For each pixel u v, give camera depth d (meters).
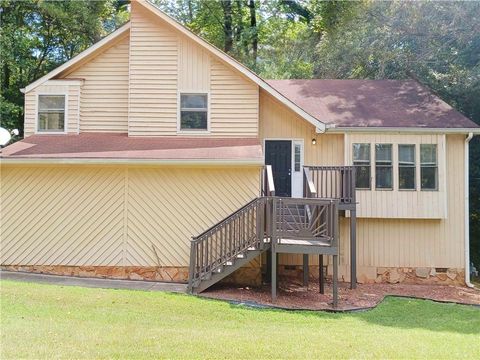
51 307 7.25
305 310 8.55
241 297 9.27
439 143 12.55
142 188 11.11
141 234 11.02
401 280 12.72
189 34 12.34
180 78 12.51
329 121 12.88
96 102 13.03
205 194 11.08
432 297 10.87
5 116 19.16
